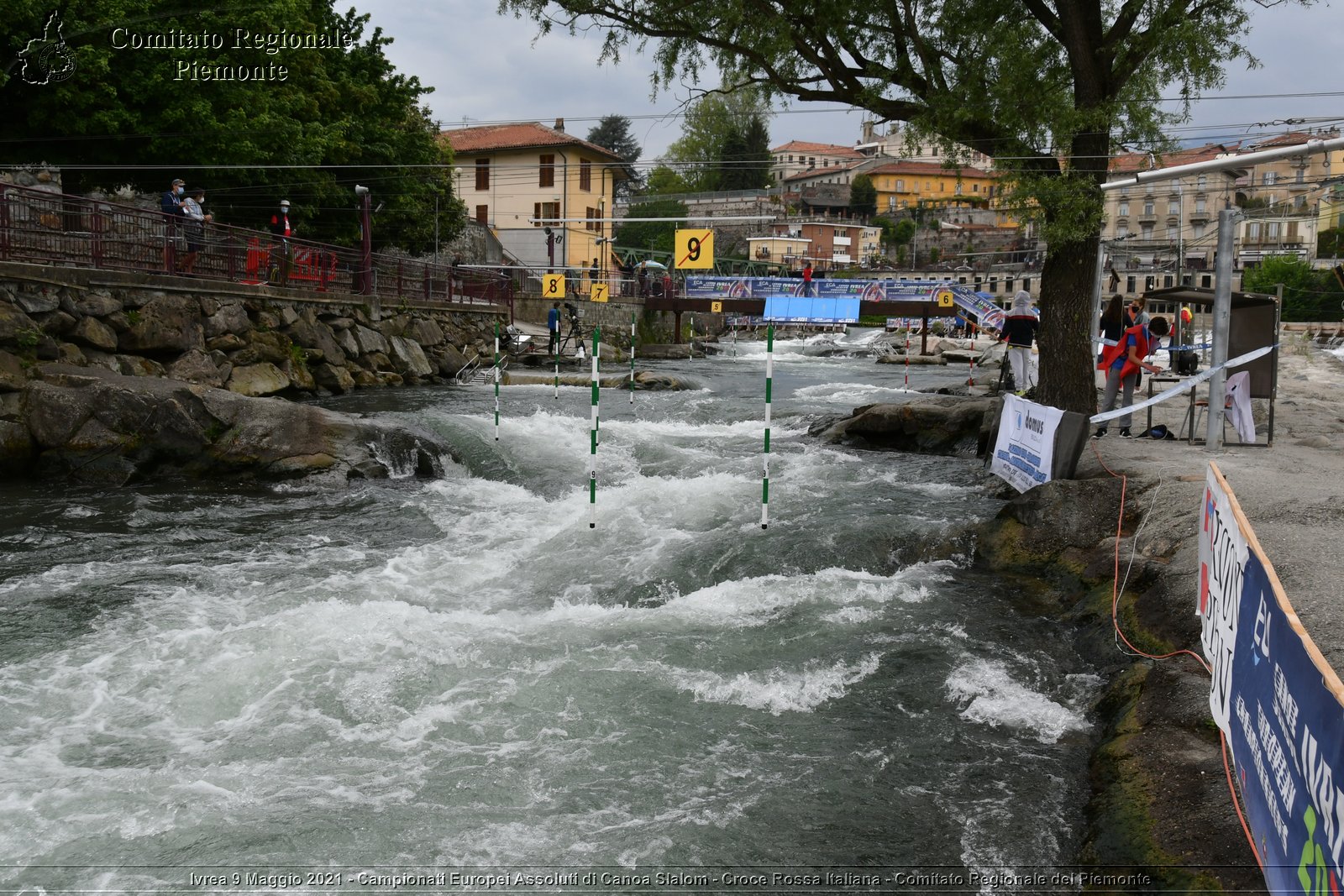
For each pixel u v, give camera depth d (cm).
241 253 2295
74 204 1816
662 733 652
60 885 477
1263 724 412
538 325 4850
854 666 763
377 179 3722
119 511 1209
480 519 1247
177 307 1927
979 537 1062
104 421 1348
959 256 11238
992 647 798
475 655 773
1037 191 1327
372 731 646
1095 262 1467
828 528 1107
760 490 1334
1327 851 322
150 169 2461
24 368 1410
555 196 6656
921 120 1425
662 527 1173
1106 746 593
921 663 766
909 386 3284
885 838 533
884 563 1049
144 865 496
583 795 574
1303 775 350
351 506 1293
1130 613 781
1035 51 1427
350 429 1468
